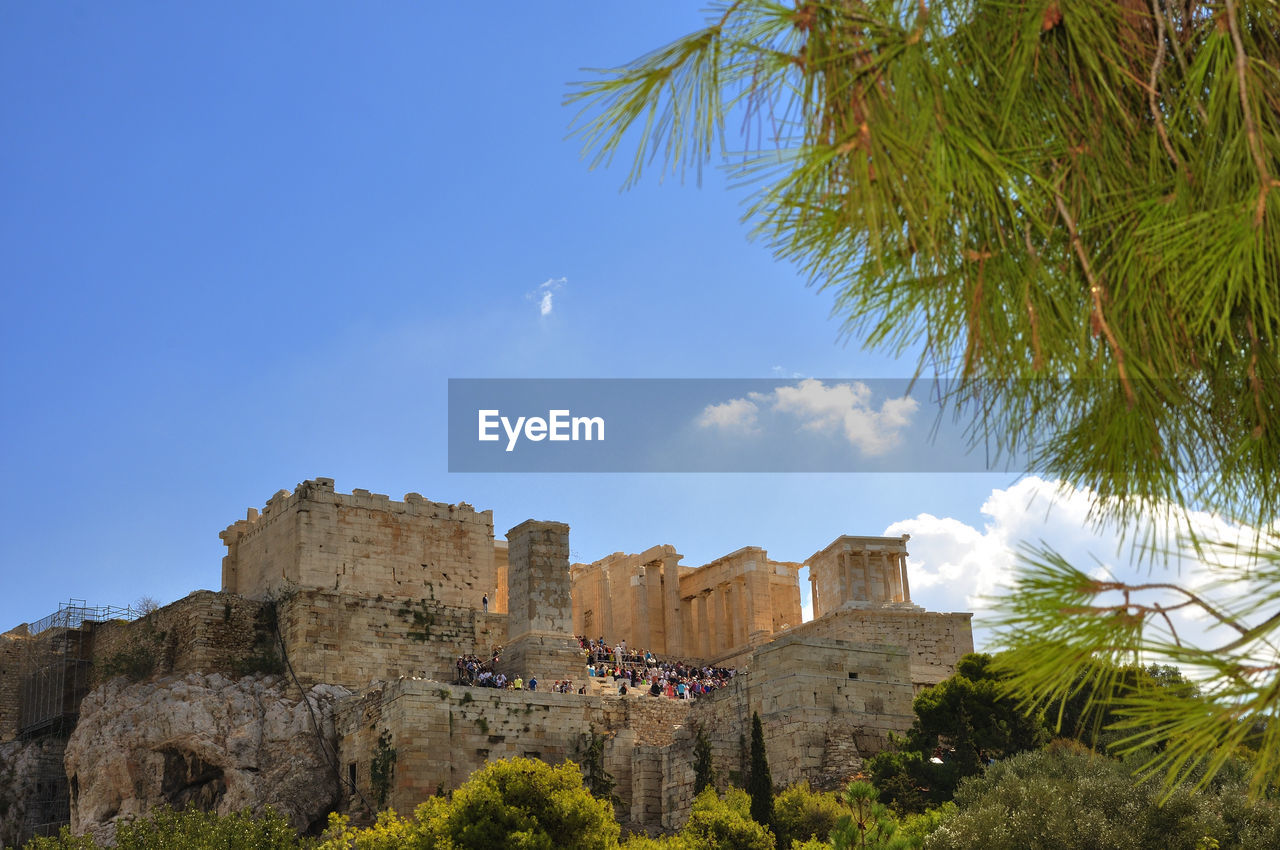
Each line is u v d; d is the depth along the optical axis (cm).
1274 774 673
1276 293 714
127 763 6594
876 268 786
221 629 7338
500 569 9319
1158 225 718
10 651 8281
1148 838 3784
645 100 767
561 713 6316
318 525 7662
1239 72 689
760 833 4609
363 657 7319
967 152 740
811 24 755
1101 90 774
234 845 4747
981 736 5438
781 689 5953
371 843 4419
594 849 4262
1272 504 824
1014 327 780
